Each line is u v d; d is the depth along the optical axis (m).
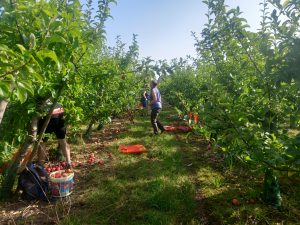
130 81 10.77
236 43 3.86
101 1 4.33
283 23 2.36
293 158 2.34
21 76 1.64
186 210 3.88
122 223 3.57
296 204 3.97
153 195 4.16
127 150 6.79
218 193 4.44
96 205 4.02
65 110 5.41
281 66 2.32
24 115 4.06
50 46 2.10
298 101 2.85
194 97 10.13
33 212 3.83
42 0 2.18
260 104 3.57
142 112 15.92
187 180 4.85
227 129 2.81
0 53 1.60
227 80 4.35
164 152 6.63
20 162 4.18
